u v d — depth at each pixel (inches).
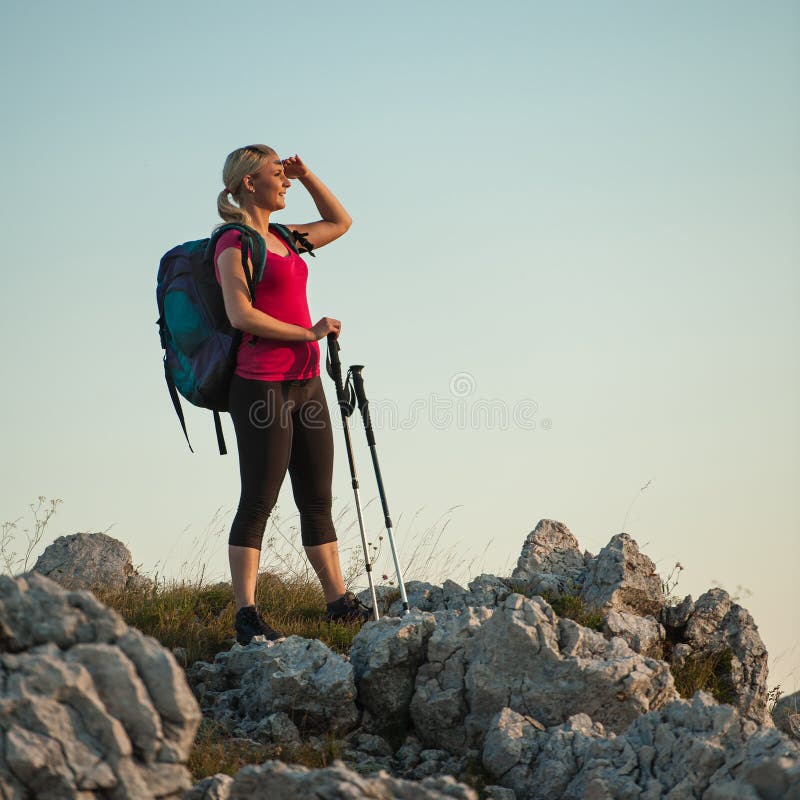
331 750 701.9
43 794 452.4
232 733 724.7
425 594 1038.4
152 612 962.1
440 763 705.6
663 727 634.8
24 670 474.3
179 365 933.8
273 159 935.7
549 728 697.6
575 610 961.5
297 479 969.5
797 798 558.6
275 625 947.3
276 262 914.1
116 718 477.4
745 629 966.4
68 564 1212.5
